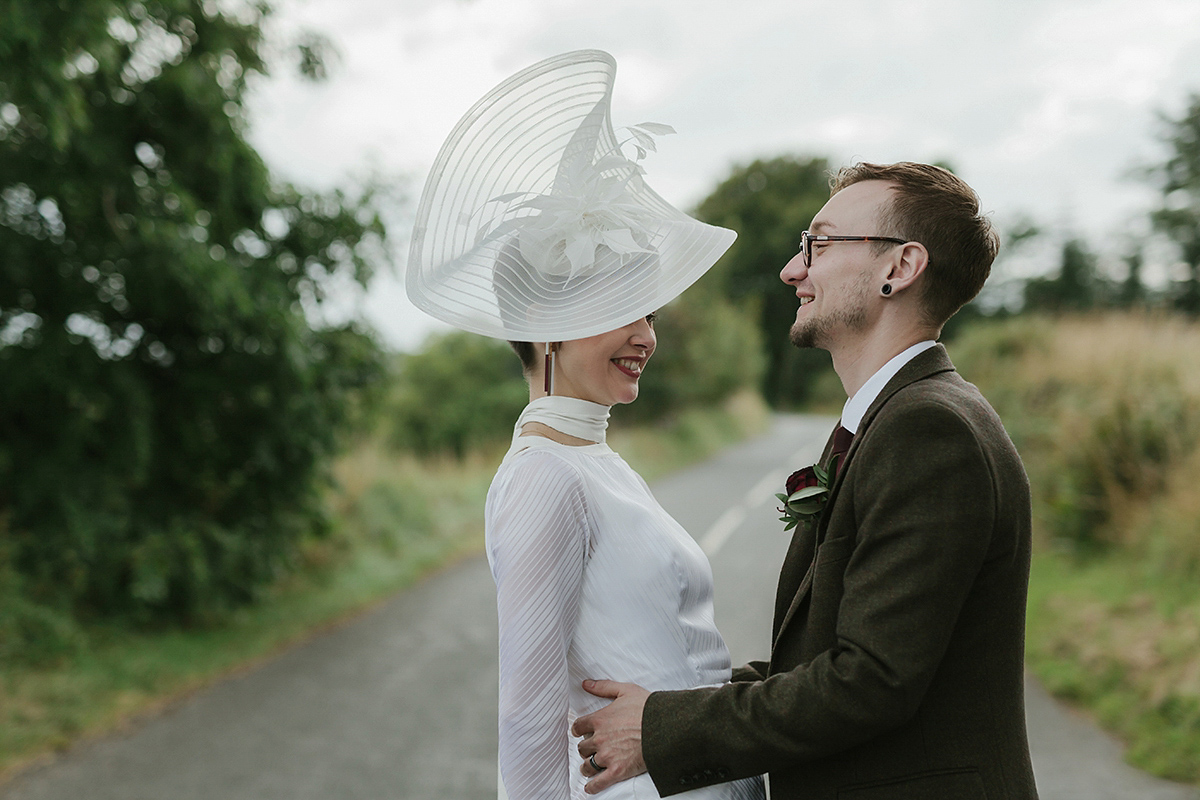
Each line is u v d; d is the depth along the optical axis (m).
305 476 6.50
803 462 16.00
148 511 5.89
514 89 1.49
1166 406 6.54
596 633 1.43
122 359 5.71
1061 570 6.04
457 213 1.47
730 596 6.22
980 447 1.21
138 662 4.83
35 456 5.39
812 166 50.75
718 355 21.98
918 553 1.16
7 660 4.49
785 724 1.20
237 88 5.76
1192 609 4.53
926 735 1.25
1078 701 4.16
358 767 3.58
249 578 6.11
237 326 5.66
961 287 1.41
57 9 3.91
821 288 1.46
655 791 1.40
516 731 1.33
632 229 1.48
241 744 3.84
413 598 6.82
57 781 3.43
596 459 1.52
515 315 1.47
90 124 4.97
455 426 21.14
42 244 5.23
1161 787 3.23
